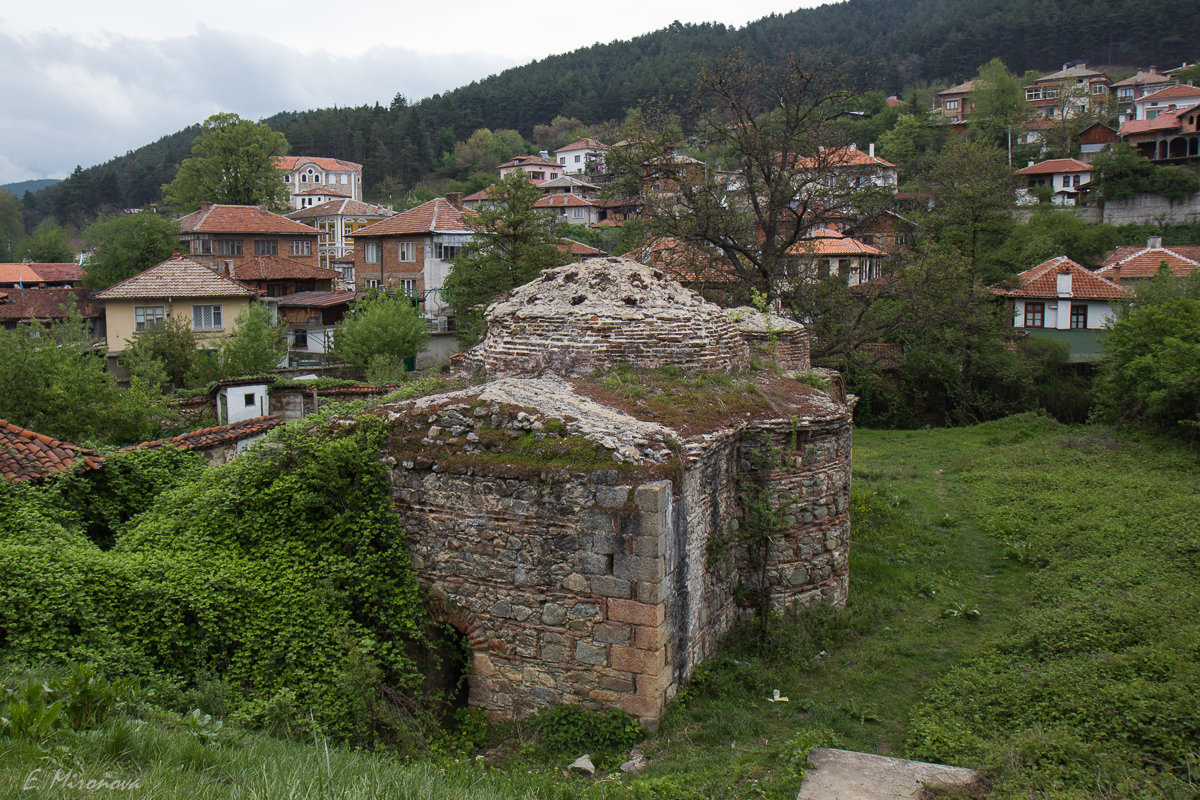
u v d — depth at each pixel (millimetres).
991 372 38312
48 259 78312
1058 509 19688
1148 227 59719
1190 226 58781
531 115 139875
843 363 34812
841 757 9242
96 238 58562
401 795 7316
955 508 21906
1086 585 14344
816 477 14180
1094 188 64250
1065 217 59188
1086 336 40875
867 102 92500
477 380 15109
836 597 14617
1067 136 78188
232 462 12297
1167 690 9516
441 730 10578
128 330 42688
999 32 127062
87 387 22266
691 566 11414
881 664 12688
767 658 12641
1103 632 11781
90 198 112875
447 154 117625
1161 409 27078
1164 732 8859
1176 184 60562
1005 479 23781
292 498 11305
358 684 10094
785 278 32375
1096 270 49094
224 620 10477
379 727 10289
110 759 6922
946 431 34906
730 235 31719
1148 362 27828
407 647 11219
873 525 19703
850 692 11773
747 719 10664
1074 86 97188
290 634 10438
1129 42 121688
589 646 10430
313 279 55312
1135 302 35125
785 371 17078
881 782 8562
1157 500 19250
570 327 13922
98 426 22344
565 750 10125
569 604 10484
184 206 71625
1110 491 20969
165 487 14602
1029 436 32312
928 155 63625
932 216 43375
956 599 15328
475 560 10906
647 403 12578
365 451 11289
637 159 33250
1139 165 62594
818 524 14273
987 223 41219
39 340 24562
